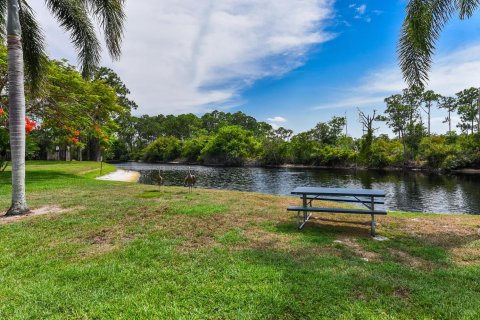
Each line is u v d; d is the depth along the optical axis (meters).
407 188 20.86
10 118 6.48
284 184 23.91
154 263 3.51
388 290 2.82
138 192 10.12
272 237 4.59
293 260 3.57
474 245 4.25
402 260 3.64
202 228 5.11
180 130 93.12
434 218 6.35
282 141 57.78
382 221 5.86
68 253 3.93
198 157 67.25
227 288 2.85
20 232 4.91
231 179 28.39
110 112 19.11
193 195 9.43
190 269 3.33
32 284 3.01
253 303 2.59
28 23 8.55
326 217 6.16
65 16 8.48
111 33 8.09
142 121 92.69
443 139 39.94
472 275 3.17
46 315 2.48
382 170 40.41
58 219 5.79
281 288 2.84
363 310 2.47
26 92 12.19
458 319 2.37
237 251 3.92
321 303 2.59
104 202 7.72
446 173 33.22
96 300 2.69
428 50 5.95
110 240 4.48
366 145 43.38
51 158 40.97
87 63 9.15
